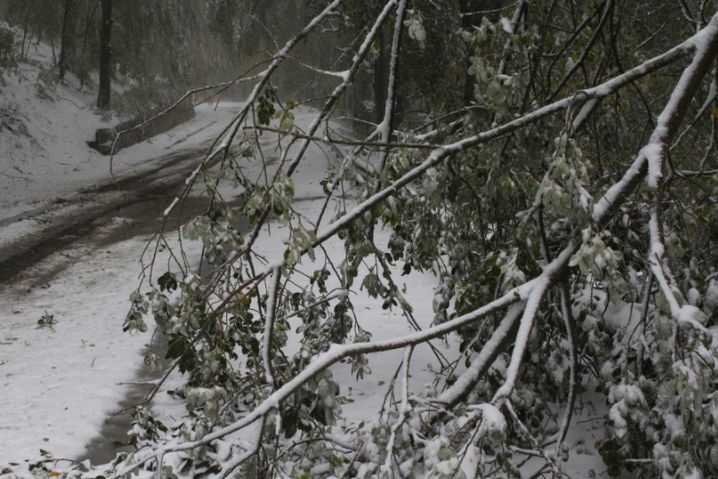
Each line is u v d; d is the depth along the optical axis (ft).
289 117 12.60
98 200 62.95
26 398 22.82
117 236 49.06
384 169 15.31
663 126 12.27
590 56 18.65
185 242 46.91
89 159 88.74
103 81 104.32
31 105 91.40
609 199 11.94
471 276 18.16
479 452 9.54
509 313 12.36
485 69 14.10
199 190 68.90
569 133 11.87
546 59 20.21
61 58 106.42
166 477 11.22
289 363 14.65
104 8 103.96
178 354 14.10
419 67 51.44
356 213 12.68
